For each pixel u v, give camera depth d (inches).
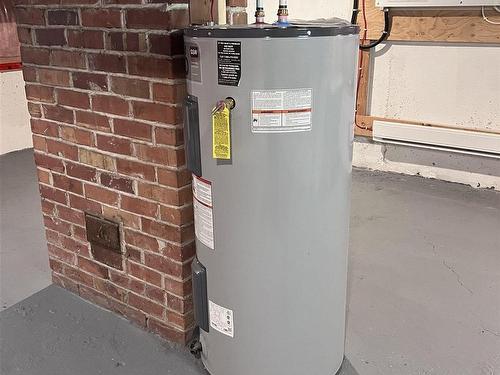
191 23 57.4
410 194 127.5
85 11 62.2
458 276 87.2
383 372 63.7
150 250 67.8
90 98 66.5
